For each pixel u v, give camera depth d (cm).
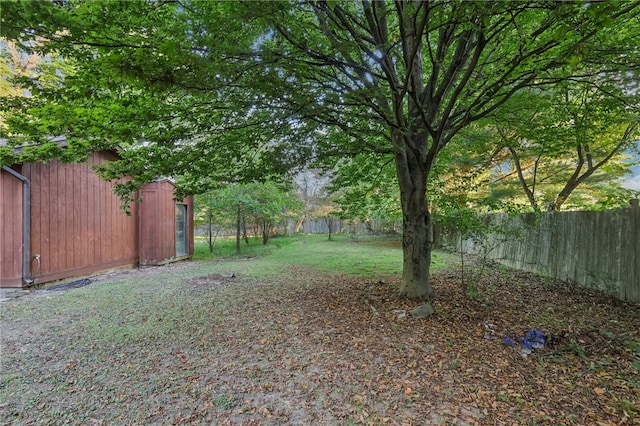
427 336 350
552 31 348
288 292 559
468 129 683
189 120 379
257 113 391
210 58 254
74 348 335
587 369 278
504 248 770
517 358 301
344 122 416
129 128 359
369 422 217
